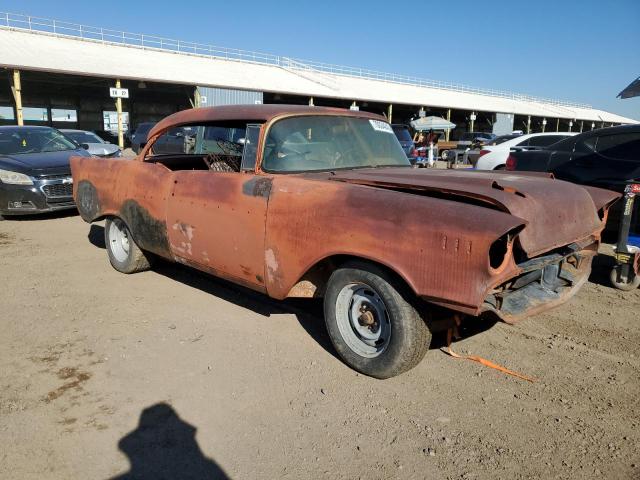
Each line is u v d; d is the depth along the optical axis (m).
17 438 2.75
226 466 2.56
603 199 3.79
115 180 5.13
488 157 12.55
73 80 31.14
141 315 4.42
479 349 3.82
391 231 2.95
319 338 3.98
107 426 2.87
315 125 4.10
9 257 6.32
